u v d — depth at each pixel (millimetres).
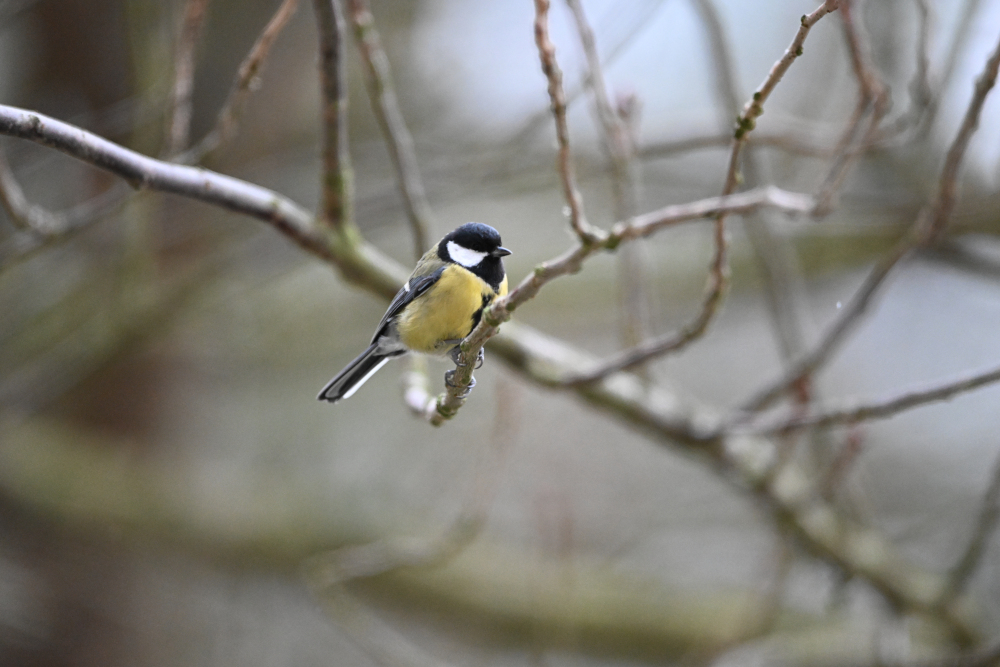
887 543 10719
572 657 12156
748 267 13812
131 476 13562
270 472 14695
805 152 8891
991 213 11281
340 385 7418
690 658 10852
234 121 7250
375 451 15891
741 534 15352
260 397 15352
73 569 13281
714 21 9398
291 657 14711
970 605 11188
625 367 7680
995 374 6996
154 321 11602
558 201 14391
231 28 13539
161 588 13930
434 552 8953
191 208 12938
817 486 9250
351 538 13391
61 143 5012
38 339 12242
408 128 14047
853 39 6617
